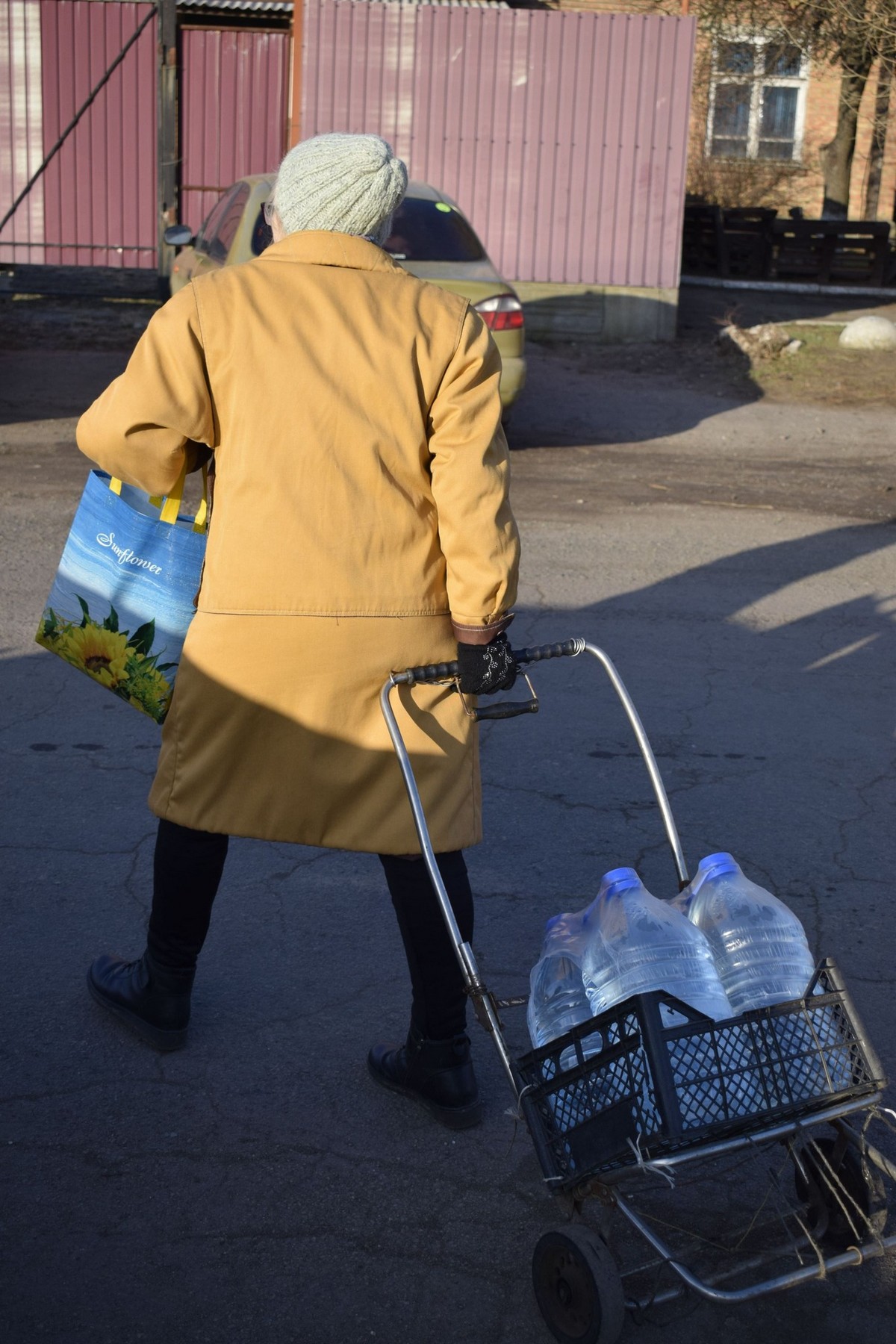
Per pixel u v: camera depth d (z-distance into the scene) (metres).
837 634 6.20
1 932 3.60
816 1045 2.29
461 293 9.18
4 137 15.81
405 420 2.57
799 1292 2.49
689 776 4.70
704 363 13.77
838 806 4.51
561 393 12.22
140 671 2.99
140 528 2.90
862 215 23.94
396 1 14.05
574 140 14.24
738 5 17.28
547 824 4.32
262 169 16.17
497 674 2.62
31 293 15.55
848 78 18.55
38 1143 2.83
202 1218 2.64
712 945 2.53
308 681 2.63
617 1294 2.23
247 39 15.73
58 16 15.45
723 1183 2.77
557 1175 2.36
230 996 3.38
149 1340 2.34
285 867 4.02
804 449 10.40
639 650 5.90
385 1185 2.75
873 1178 2.47
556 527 7.92
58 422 9.98
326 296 2.59
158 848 2.99
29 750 4.70
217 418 2.61
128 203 16.09
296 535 2.58
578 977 2.56
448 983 2.87
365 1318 2.41
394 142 14.30
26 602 6.15
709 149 23.02
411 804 2.59
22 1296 2.42
